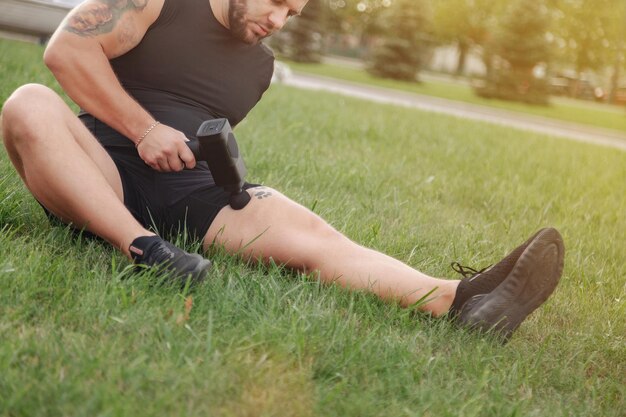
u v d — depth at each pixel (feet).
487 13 128.16
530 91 85.25
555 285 6.88
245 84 7.90
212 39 7.55
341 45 171.73
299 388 5.33
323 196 12.50
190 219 7.48
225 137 6.82
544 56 84.69
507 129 37.50
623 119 75.82
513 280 6.82
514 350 7.03
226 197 7.53
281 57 97.50
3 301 5.66
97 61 6.92
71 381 4.70
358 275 7.29
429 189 15.96
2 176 9.32
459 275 9.46
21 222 7.80
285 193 11.90
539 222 14.38
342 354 5.95
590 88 120.06
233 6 7.30
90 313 5.75
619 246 13.29
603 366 7.28
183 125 7.51
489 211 14.94
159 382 4.92
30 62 22.75
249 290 6.95
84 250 7.23
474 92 85.56
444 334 6.91
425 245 10.64
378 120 29.35
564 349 7.39
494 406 5.71
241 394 5.06
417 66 91.15
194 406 4.80
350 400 5.27
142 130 6.98
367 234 9.95
